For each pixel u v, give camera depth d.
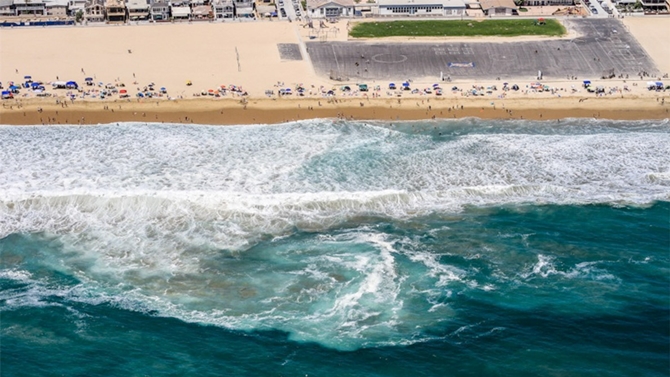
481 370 189.62
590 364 191.00
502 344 197.12
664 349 195.38
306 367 190.88
